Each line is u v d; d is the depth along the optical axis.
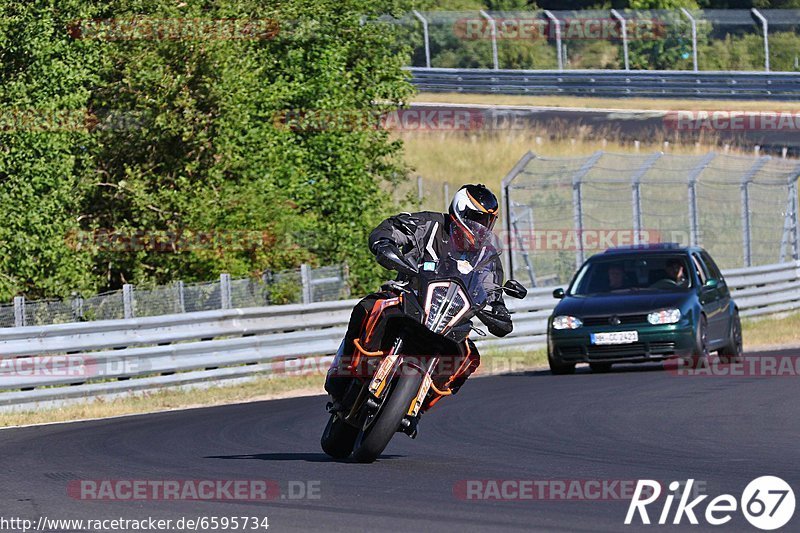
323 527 18.27
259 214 62.38
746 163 112.88
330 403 25.94
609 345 49.91
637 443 28.58
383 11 83.25
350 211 70.62
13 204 55.06
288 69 69.69
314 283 59.84
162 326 49.59
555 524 18.28
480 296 24.58
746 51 158.62
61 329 45.78
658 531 17.80
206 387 50.44
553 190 106.50
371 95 75.50
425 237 24.64
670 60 158.12
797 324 73.31
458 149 119.50
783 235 83.38
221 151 61.78
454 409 37.88
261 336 53.41
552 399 39.69
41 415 42.38
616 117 131.75
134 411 43.69
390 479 23.05
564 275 86.19
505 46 156.00
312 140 70.81
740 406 35.84
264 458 27.09
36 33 56.12
